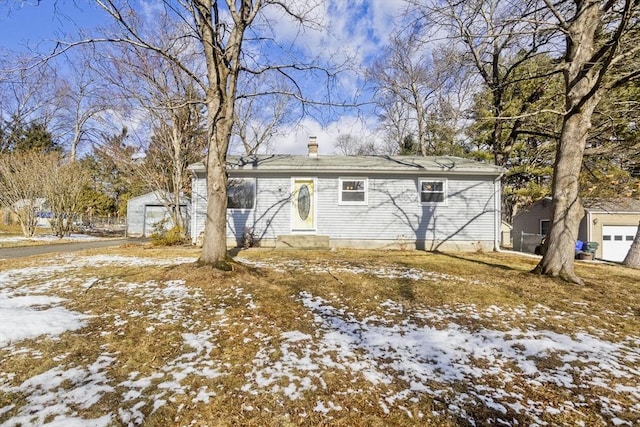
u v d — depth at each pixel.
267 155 14.58
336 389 2.75
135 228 20.89
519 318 4.53
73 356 3.21
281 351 3.41
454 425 2.34
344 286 5.99
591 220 16.22
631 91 10.31
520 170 19.86
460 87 10.30
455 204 12.30
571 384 2.91
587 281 6.89
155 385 2.75
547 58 10.07
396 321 4.35
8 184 16.23
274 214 12.26
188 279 5.96
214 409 2.46
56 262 8.32
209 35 6.25
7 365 3.01
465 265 8.50
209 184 6.63
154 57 12.99
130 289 5.52
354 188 12.34
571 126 6.68
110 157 17.08
